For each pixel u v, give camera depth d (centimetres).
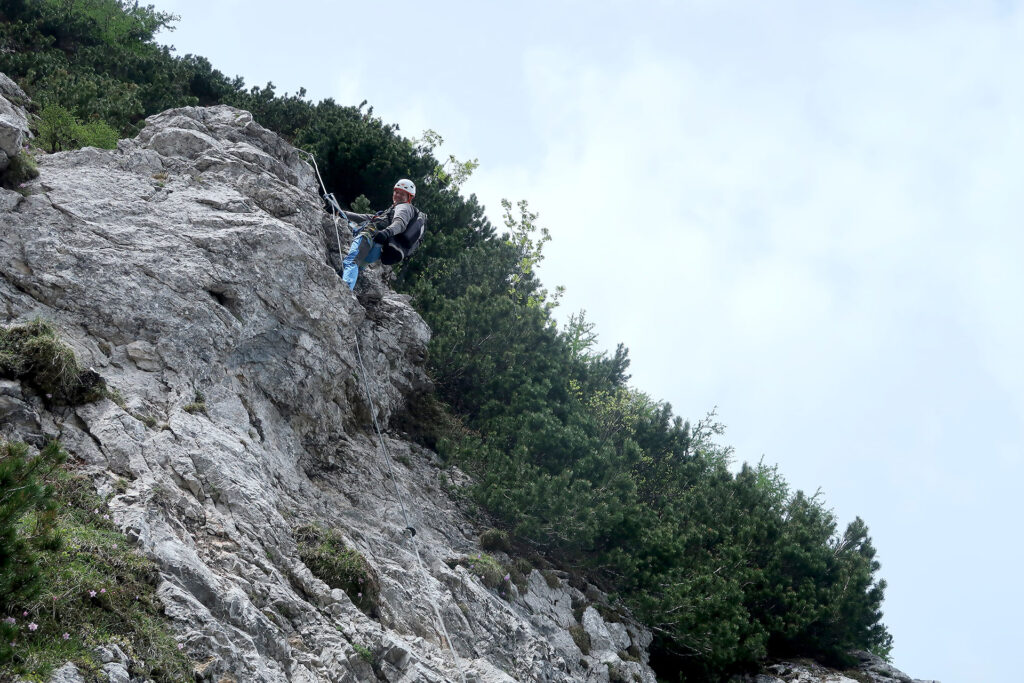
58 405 977
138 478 938
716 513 1905
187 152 1527
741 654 1627
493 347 1819
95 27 2380
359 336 1495
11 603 691
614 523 1578
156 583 810
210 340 1207
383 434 1490
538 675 1195
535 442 1653
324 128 2181
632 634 1534
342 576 1022
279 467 1173
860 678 1770
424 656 1010
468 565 1312
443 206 2183
